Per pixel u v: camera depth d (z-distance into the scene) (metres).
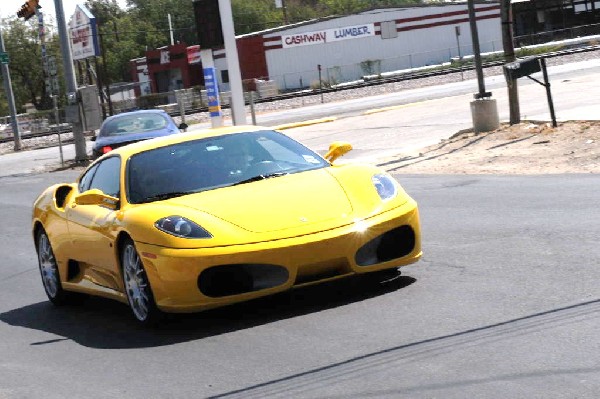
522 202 14.23
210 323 8.94
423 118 34.09
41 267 11.74
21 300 12.47
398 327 7.71
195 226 8.52
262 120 51.25
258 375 6.96
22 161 47.00
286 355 7.39
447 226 12.99
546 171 17.77
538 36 101.69
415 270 10.07
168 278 8.45
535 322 7.29
